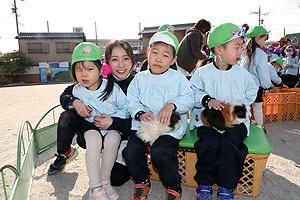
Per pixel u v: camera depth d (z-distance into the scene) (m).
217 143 1.79
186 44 3.69
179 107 1.89
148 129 1.77
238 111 1.82
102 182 1.95
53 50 25.00
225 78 2.04
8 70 23.39
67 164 2.55
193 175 2.08
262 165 1.87
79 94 2.15
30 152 2.42
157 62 1.89
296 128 3.86
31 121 5.43
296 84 6.21
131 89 2.11
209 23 3.81
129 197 2.02
